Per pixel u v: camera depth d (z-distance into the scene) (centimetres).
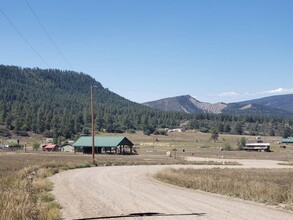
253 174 4350
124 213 1741
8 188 2041
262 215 1658
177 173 4112
